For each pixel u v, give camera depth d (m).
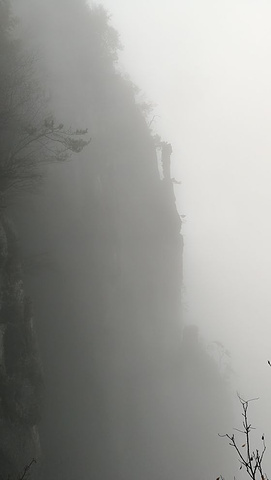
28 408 44.31
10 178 45.06
